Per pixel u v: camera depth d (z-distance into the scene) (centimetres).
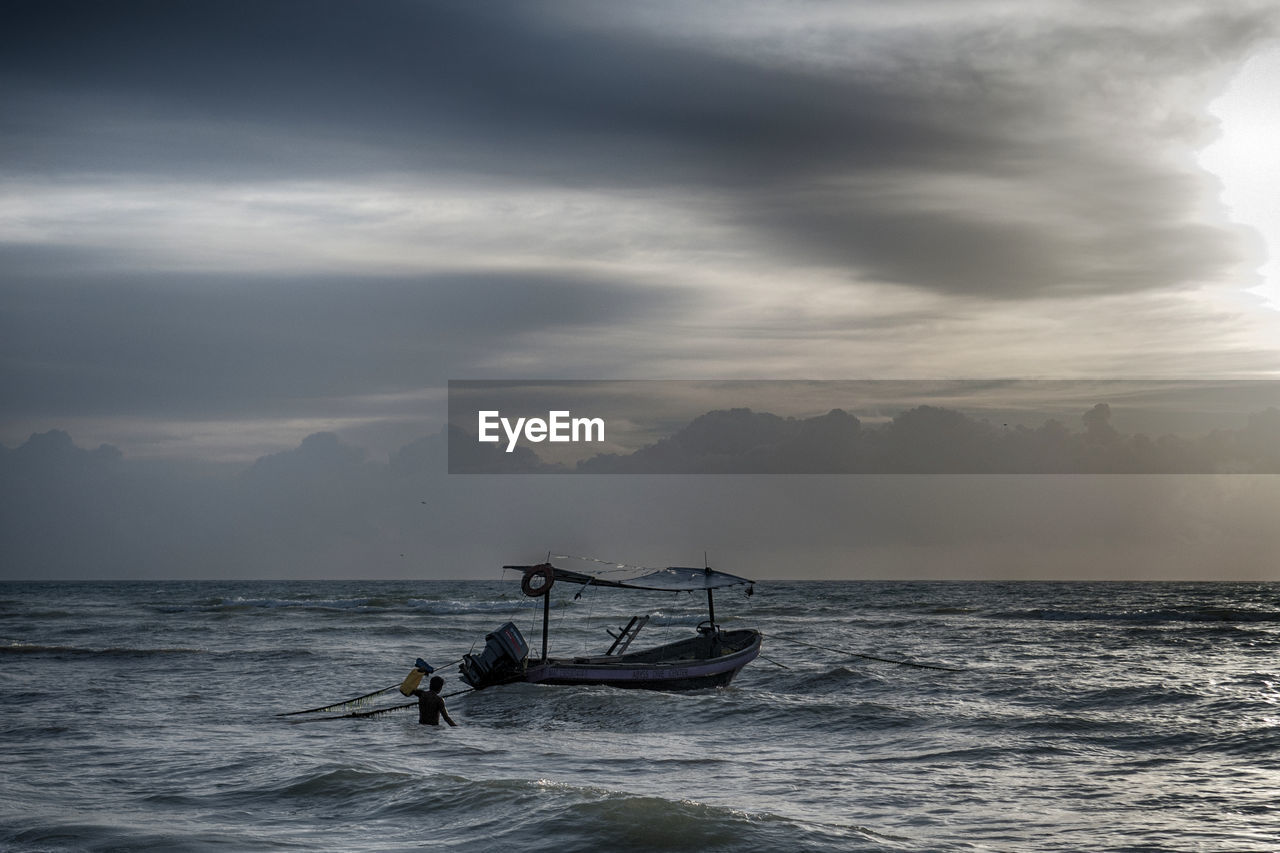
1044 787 1625
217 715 2481
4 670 3528
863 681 3108
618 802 1367
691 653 3086
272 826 1322
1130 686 2873
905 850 1213
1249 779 1680
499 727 2311
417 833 1278
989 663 3822
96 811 1411
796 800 1527
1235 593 13362
